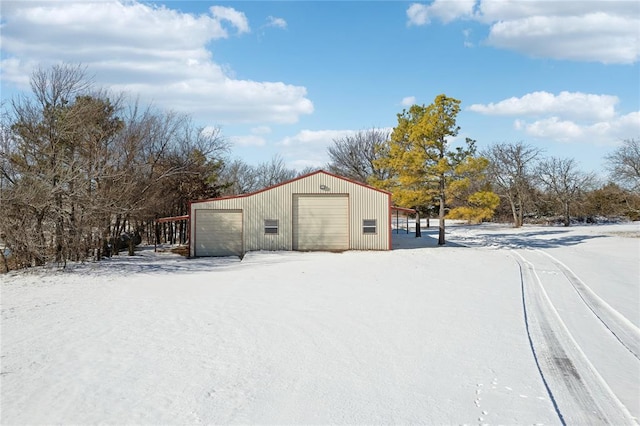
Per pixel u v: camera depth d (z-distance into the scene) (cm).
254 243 2614
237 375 703
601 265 2038
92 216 2119
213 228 2627
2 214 1794
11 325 1006
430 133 2914
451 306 1177
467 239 3494
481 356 791
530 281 1603
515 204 5359
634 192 4356
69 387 659
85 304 1235
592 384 674
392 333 928
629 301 1289
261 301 1248
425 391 643
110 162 2327
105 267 2053
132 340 886
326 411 581
